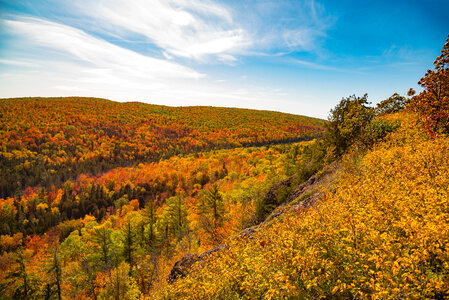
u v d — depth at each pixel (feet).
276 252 14.70
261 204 71.15
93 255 123.54
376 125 48.39
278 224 21.07
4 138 581.94
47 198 359.25
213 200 129.39
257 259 16.87
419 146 30.07
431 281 9.31
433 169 20.12
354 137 52.44
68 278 116.37
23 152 530.68
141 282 105.29
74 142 652.07
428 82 33.45
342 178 32.96
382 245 11.51
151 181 399.65
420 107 36.81
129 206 286.05
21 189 407.44
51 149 582.35
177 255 112.68
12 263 156.04
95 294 105.09
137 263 118.93
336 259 12.69
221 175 350.43
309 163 67.21
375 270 11.53
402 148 32.60
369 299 10.82
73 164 509.35
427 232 10.98
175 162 465.06
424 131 37.27
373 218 15.05
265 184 149.69
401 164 24.77
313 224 17.49
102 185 390.01
